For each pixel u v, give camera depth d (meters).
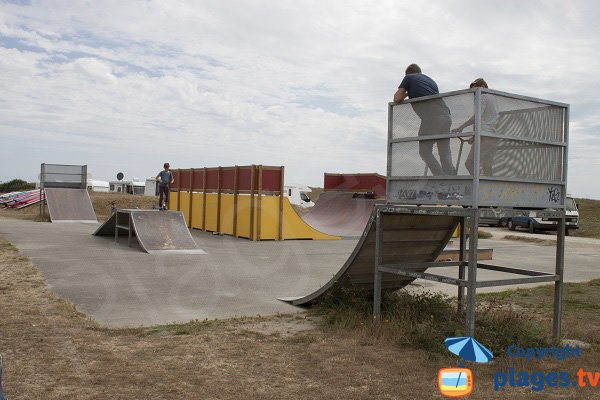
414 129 6.29
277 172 19.31
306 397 4.30
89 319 6.58
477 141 5.52
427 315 6.66
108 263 11.58
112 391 4.30
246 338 5.98
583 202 49.31
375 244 6.76
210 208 22.08
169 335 6.02
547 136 6.21
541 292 9.83
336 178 26.12
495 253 17.61
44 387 4.33
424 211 5.96
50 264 11.07
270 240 19.02
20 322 6.27
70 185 26.19
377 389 4.50
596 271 13.55
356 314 6.75
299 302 7.87
